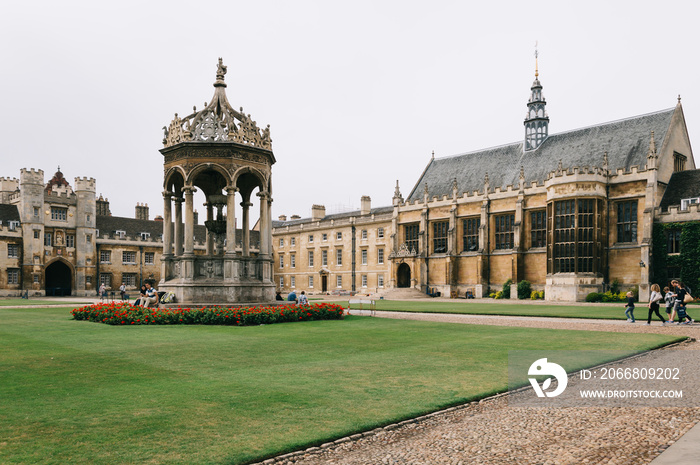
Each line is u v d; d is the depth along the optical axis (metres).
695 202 50.06
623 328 23.39
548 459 7.00
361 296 72.88
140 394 10.08
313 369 12.75
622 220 53.44
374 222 79.44
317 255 88.31
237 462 6.77
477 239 65.94
